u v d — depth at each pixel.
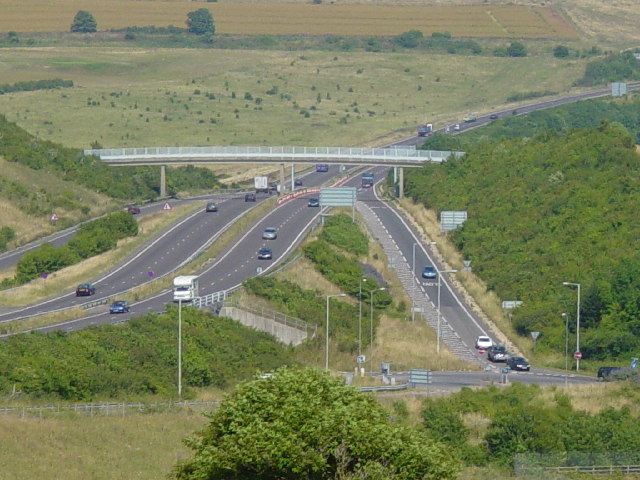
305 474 159.88
